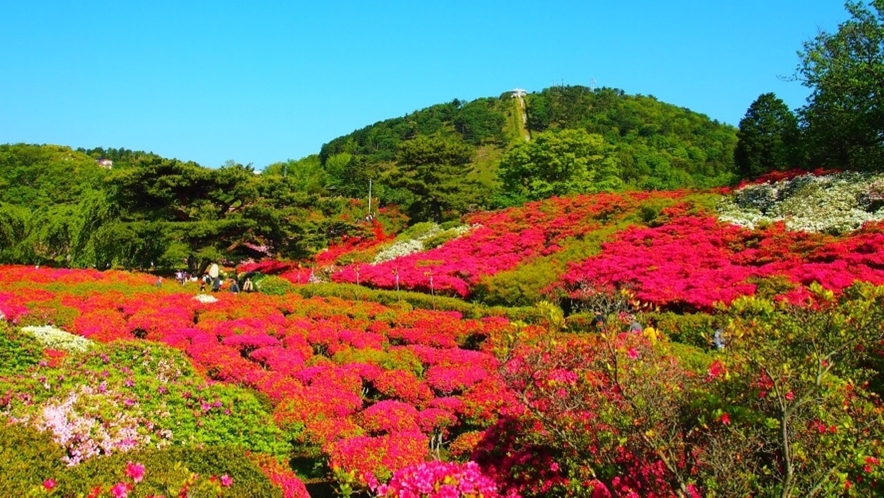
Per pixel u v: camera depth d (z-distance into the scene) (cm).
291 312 2048
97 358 1004
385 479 778
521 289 2172
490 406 984
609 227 2695
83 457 641
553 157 4916
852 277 1623
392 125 12875
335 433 909
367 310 2039
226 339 1457
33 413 685
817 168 2833
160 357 1039
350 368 1252
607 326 588
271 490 608
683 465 534
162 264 3644
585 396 589
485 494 509
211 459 650
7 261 3609
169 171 3403
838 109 2641
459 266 2597
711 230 2342
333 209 3847
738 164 4003
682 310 1802
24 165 6178
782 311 550
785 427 484
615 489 584
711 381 572
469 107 12731
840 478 477
